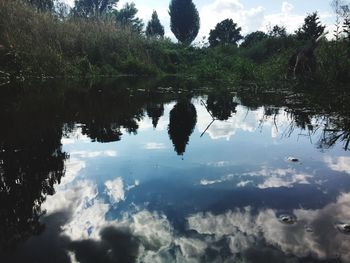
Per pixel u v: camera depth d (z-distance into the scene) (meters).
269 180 3.14
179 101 8.95
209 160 3.78
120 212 2.49
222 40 38.31
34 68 13.32
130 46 21.44
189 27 35.50
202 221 2.35
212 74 18.05
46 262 1.92
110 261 1.91
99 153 4.03
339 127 5.40
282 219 2.38
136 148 4.27
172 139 4.80
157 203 2.64
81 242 2.11
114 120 6.08
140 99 9.08
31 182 3.09
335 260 1.92
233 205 2.61
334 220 2.38
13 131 4.90
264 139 4.82
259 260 1.91
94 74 17.02
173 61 24.80
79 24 18.61
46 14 16.47
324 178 3.20
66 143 4.41
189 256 1.94
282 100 9.09
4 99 7.66
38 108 6.80
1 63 11.91
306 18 18.64
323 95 7.70
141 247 2.04
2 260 1.94
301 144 4.54
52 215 2.46
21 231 2.25
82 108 7.14
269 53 21.55
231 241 2.10
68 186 2.98
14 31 13.46
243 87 12.98
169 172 3.37
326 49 9.61
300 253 1.98
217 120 6.30
